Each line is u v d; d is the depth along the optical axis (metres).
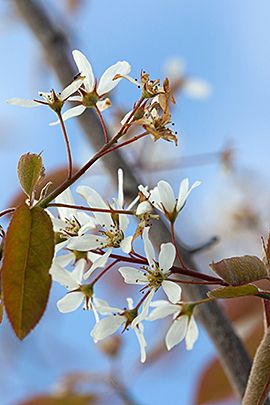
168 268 0.47
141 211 0.46
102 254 0.47
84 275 0.46
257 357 0.45
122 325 0.47
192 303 0.48
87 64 0.48
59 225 0.47
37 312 0.43
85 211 0.48
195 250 0.60
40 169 0.46
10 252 0.43
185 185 0.48
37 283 0.43
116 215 0.47
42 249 0.44
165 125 0.46
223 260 0.45
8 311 0.42
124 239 0.46
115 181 0.66
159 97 0.46
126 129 0.46
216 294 0.45
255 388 0.45
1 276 0.43
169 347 0.48
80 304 0.47
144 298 0.47
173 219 0.48
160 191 0.48
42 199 0.46
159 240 0.60
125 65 0.47
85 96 0.47
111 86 0.47
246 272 0.45
